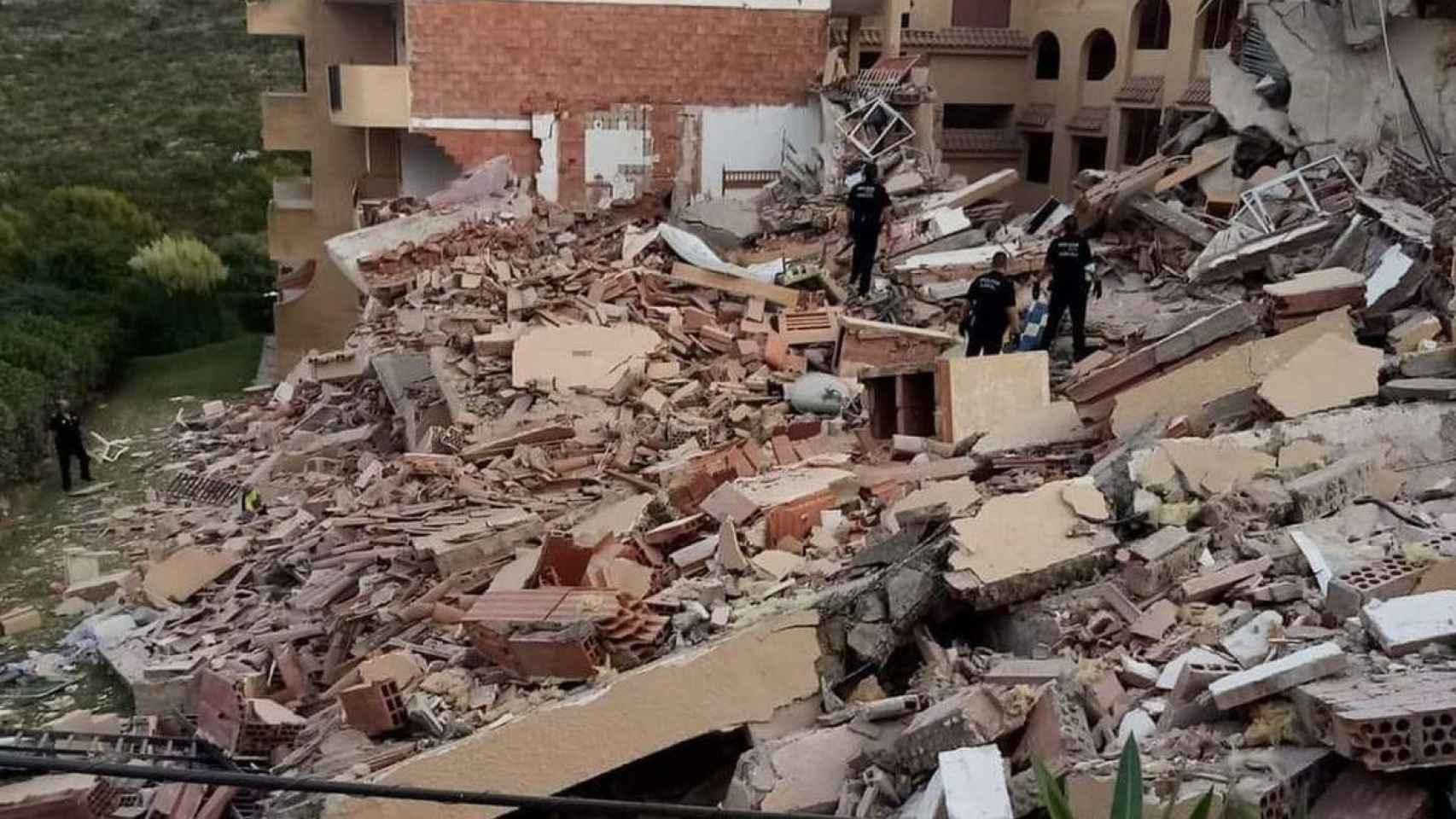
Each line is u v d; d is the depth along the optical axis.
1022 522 7.68
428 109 22.48
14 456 17.52
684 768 7.60
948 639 7.80
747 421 13.93
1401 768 4.85
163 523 15.50
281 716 9.06
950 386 11.24
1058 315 14.23
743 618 7.76
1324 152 17.58
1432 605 5.92
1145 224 18.38
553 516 11.27
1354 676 5.48
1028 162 32.12
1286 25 17.78
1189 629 6.79
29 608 13.19
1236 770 5.22
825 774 6.49
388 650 9.06
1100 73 29.56
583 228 21.56
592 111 23.14
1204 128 20.47
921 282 17.66
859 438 12.38
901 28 27.98
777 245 20.45
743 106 23.92
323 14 24.28
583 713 7.04
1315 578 6.91
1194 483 8.08
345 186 24.69
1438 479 8.20
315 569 11.68
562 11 22.52
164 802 8.05
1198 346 10.46
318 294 25.20
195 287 28.86
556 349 15.41
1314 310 10.38
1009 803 5.30
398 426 15.77
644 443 13.32
